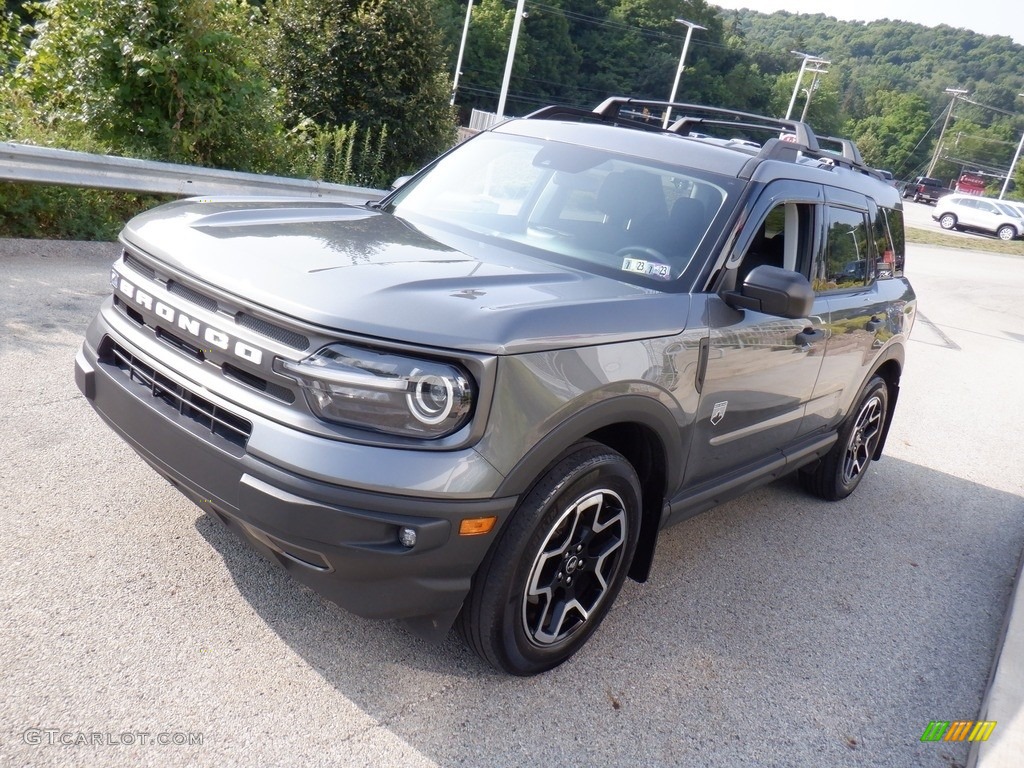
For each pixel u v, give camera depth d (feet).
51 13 31.19
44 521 10.73
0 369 15.08
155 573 10.11
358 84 52.85
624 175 12.06
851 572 14.24
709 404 10.71
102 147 30.58
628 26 293.23
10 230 25.04
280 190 31.83
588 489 9.12
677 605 12.01
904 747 9.81
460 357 7.66
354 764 7.91
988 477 21.11
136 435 9.00
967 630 12.93
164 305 8.82
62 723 7.69
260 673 8.84
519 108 264.31
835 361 14.07
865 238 15.30
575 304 8.90
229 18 34.88
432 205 12.60
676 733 9.27
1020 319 53.21
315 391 7.63
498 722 8.84
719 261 10.84
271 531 7.74
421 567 7.85
